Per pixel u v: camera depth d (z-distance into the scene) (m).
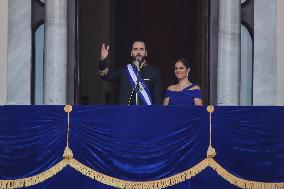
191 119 29.92
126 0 45.84
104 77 33.69
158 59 45.88
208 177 29.91
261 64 37.66
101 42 45.09
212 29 38.06
